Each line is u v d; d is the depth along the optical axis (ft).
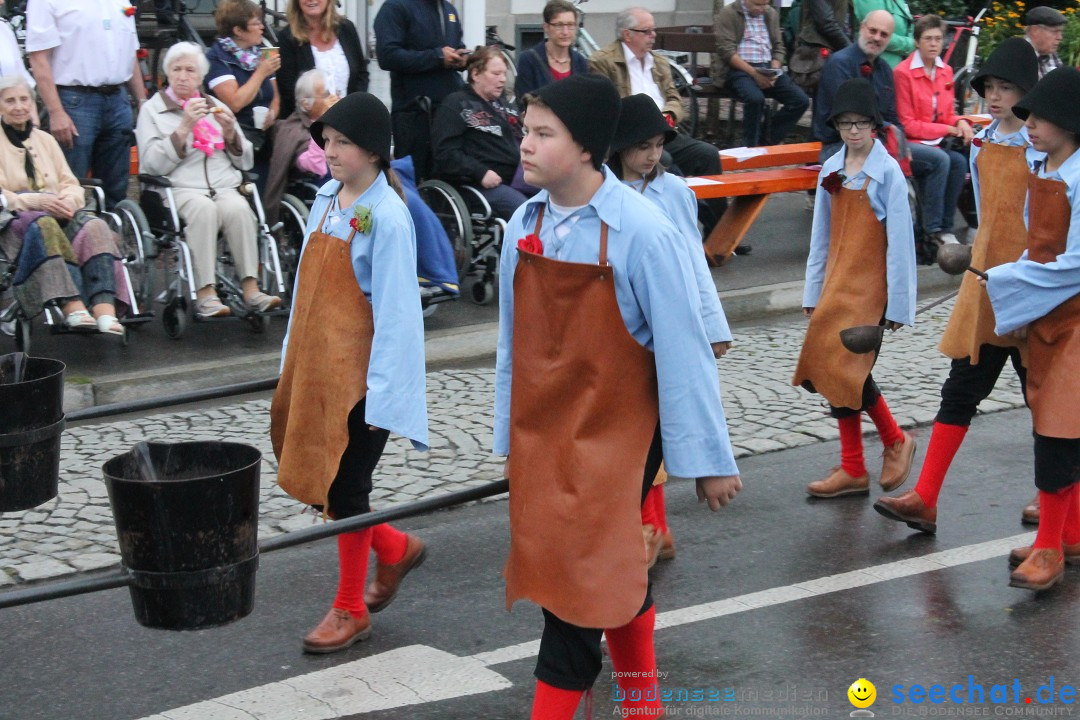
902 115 32.83
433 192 28.91
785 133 38.68
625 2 50.60
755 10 37.73
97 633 15.15
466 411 23.15
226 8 27.50
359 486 14.47
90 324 23.22
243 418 22.57
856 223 19.02
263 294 25.39
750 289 30.40
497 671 14.15
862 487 19.77
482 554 17.54
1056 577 15.99
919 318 30.30
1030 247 15.92
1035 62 17.61
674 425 10.84
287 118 28.07
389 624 15.40
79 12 25.84
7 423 12.46
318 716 13.12
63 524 18.08
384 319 13.56
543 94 10.56
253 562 11.14
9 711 13.32
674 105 32.32
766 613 15.55
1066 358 15.33
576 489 10.94
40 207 23.36
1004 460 21.34
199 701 13.48
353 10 34.96
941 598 15.99
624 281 10.71
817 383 19.21
